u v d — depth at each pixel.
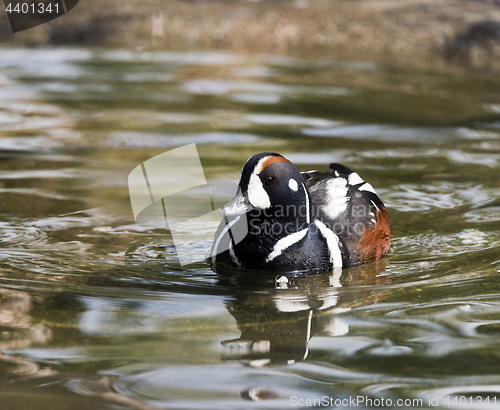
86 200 10.88
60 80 20.41
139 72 21.67
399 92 19.41
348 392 5.35
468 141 14.59
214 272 8.39
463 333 6.46
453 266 8.51
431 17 26.27
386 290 7.72
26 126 15.38
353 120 16.36
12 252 8.71
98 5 28.38
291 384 5.48
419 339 6.32
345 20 26.88
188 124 15.83
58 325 6.59
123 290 7.63
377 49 25.83
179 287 7.82
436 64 24.00
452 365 5.80
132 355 5.96
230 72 21.81
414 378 5.57
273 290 7.77
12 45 26.25
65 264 8.40
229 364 5.82
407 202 11.02
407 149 13.99
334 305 7.27
